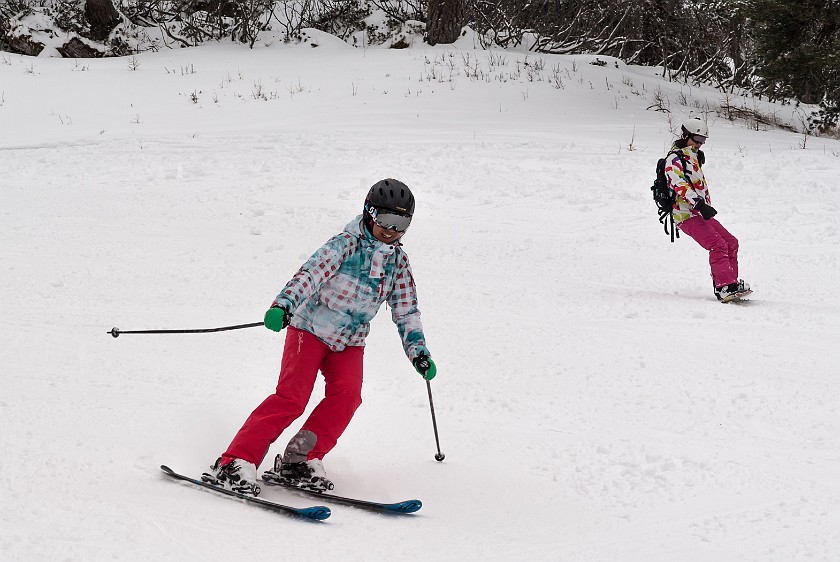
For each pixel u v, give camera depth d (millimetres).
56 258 16297
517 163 26047
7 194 22047
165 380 10195
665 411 9906
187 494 6844
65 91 37469
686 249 18922
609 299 15023
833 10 36781
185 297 14203
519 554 6336
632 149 28047
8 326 12234
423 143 28609
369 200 7273
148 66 42875
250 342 11938
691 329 13359
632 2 51438
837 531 6949
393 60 43031
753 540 6770
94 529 5949
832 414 9867
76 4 49531
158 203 21344
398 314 7773
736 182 24031
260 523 6383
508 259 17672
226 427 8719
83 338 11797
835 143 30875
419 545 6324
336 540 6223
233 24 51000
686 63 49656
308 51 46531
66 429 8320
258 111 34625
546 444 8820
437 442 8000
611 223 20797
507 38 50594
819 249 18531
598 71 43438
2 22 46562
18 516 6098
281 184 23531
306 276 7176
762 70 40031
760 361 11828
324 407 7426
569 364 11578
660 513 7262
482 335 12828
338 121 32906
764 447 8859
